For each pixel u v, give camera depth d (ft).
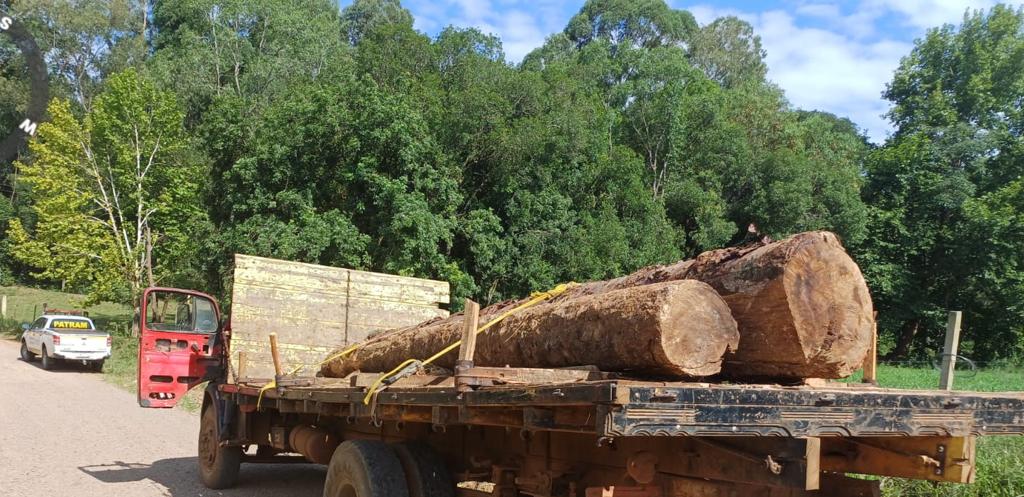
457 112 72.43
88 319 75.20
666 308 10.48
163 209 88.38
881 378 49.83
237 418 24.12
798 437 8.98
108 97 88.69
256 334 23.88
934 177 105.29
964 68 115.14
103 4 155.33
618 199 85.61
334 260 61.05
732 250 11.94
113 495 23.97
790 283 10.63
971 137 109.19
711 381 11.87
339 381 18.12
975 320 107.76
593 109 85.76
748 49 198.39
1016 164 109.09
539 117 78.95
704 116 110.42
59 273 87.10
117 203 89.35
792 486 9.07
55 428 37.40
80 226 87.15
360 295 25.95
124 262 87.97
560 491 12.59
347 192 66.08
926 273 108.37
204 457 26.03
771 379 11.76
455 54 82.07
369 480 14.42
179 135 93.45
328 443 19.79
